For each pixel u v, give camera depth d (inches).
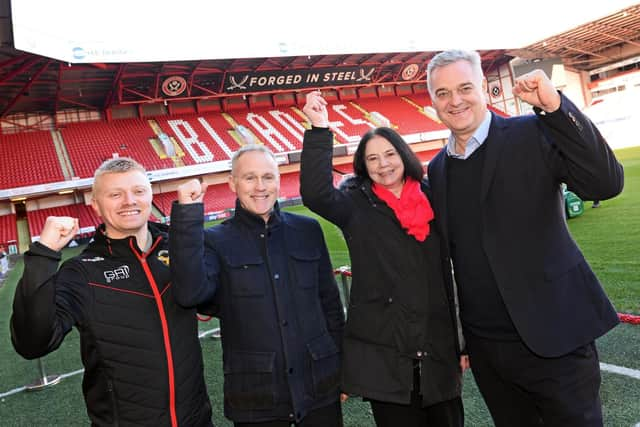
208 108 1073.5
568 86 1176.8
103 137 914.7
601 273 189.3
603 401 97.4
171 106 1033.5
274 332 66.9
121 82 817.5
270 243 70.4
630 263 196.2
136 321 61.6
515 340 62.7
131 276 63.2
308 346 68.5
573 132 51.0
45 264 53.4
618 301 156.3
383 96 1258.6
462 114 61.5
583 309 59.4
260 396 64.5
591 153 51.1
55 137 887.7
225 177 937.5
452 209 66.7
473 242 64.3
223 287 68.6
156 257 66.6
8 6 520.7
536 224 59.6
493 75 1179.9
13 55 594.2
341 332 78.0
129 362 60.6
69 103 884.0
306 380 67.6
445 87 61.2
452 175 67.3
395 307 68.7
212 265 66.7
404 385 66.9
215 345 171.5
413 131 1104.2
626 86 1106.7
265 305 67.3
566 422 60.2
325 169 69.2
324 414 69.5
